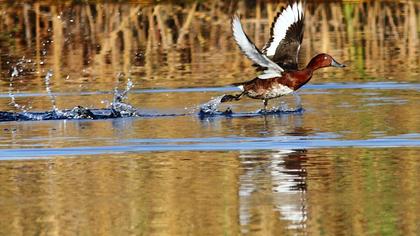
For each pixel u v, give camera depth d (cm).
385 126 1420
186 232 922
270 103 1689
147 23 2823
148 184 1098
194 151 1273
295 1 1574
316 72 2081
